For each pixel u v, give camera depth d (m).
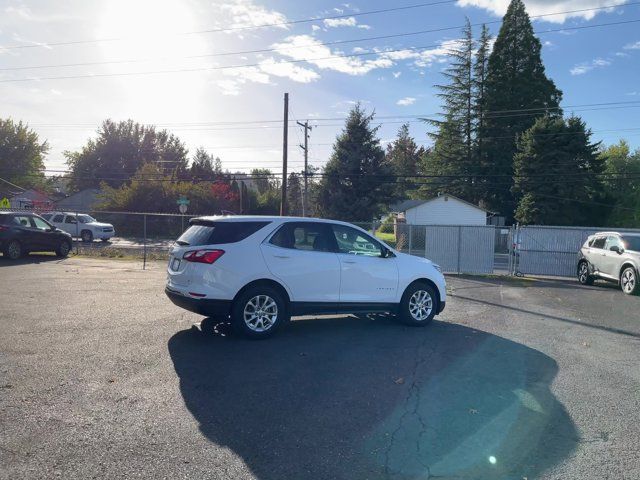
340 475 3.58
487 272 18.22
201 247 6.98
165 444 3.93
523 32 53.88
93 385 5.11
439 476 3.61
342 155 49.47
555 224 44.59
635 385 5.65
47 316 8.17
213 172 71.94
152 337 7.05
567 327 8.88
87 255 21.19
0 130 65.88
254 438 4.10
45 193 72.75
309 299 7.50
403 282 8.30
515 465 3.79
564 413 4.80
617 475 3.66
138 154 85.50
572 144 43.78
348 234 8.02
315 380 5.54
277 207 61.84
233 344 6.86
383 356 6.58
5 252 17.48
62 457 3.66
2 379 5.18
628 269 13.65
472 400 5.09
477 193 53.88
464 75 55.81
